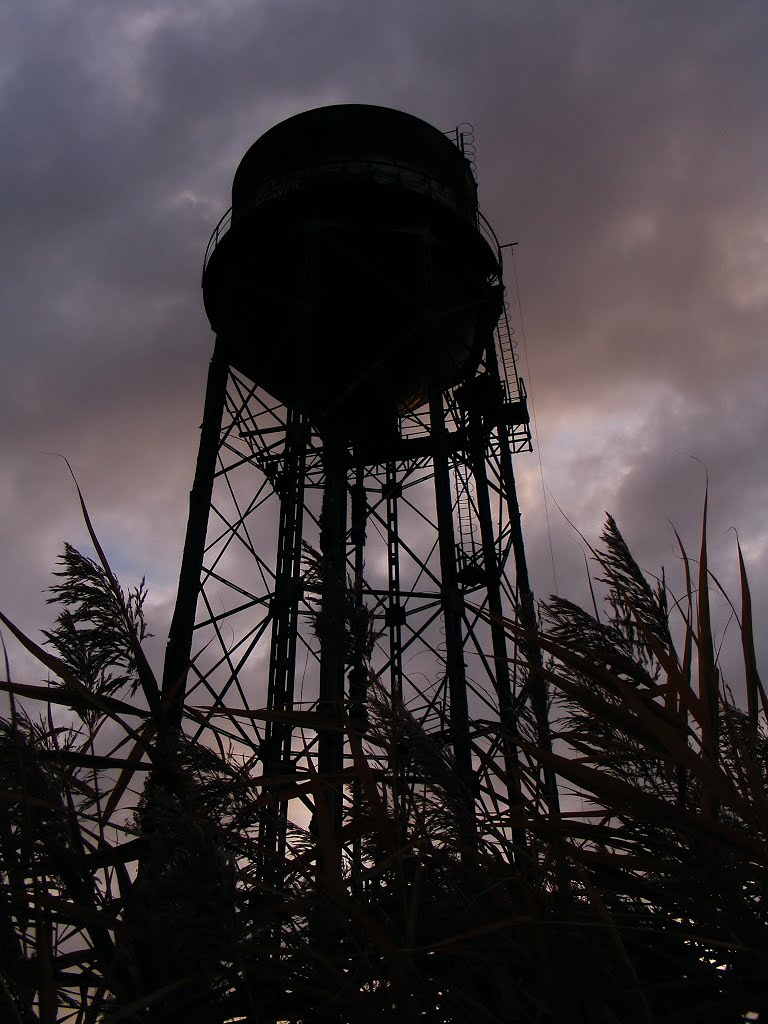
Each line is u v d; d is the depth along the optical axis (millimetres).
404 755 1987
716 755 1861
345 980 1658
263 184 23562
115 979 1564
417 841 1844
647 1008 1492
